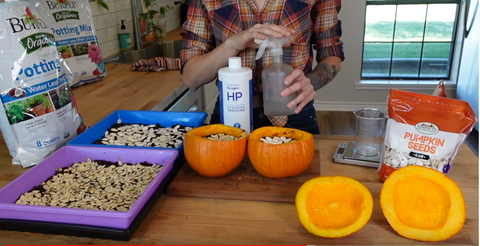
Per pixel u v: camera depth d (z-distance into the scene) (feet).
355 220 2.19
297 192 2.33
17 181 2.58
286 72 3.05
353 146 3.24
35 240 2.25
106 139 3.51
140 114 3.95
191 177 2.81
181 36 9.28
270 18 3.71
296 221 2.35
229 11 3.75
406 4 11.66
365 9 11.21
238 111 3.04
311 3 3.78
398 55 12.28
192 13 4.01
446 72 12.20
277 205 2.54
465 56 10.84
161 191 2.62
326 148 3.33
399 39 12.09
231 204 2.57
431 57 12.11
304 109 4.31
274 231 2.26
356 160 2.98
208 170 2.71
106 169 2.95
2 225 2.31
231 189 2.62
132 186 2.71
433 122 2.46
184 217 2.43
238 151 2.72
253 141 2.72
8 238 2.27
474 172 2.79
